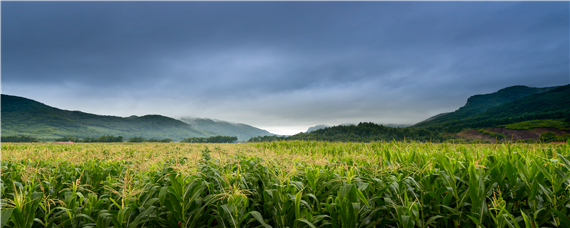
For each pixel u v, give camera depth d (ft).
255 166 17.07
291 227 9.40
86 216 8.61
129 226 8.71
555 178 9.83
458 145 28.53
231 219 9.19
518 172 10.08
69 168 17.84
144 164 13.98
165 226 9.68
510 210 9.78
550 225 9.37
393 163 14.76
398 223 9.23
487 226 9.39
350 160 19.27
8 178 14.52
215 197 9.91
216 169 14.23
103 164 20.15
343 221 8.75
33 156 17.24
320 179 13.06
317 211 10.25
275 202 9.66
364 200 8.91
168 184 12.62
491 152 19.30
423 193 10.98
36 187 12.15
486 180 10.96
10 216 7.92
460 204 9.73
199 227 9.67
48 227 8.77
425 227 9.27
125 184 9.41
